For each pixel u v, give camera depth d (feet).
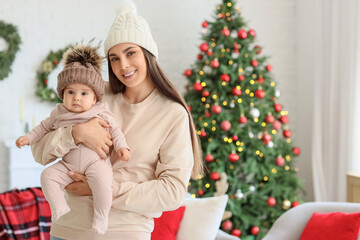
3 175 14.19
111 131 5.10
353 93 12.63
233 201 12.03
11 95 14.32
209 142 12.37
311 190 15.43
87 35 14.79
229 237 8.84
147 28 5.28
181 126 5.16
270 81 13.08
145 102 5.35
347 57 12.96
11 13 14.29
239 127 12.55
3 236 8.88
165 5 15.24
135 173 5.07
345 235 7.87
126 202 4.77
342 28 13.25
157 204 4.79
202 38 13.01
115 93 5.66
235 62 12.67
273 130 12.80
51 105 14.64
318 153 14.25
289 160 13.08
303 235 8.43
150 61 5.27
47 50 14.52
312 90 15.30
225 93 12.51
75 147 4.88
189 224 8.91
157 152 5.13
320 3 14.29
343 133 13.08
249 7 15.97
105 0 14.96
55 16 14.58
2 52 13.97
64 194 5.18
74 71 5.01
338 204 8.82
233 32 13.26
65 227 4.99
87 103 5.07
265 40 16.06
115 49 5.12
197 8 15.47
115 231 4.85
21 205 9.23
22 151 13.57
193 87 12.42
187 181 5.04
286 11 16.21
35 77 14.48
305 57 15.66
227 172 12.55
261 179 12.89
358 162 12.47
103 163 4.93
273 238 8.57
